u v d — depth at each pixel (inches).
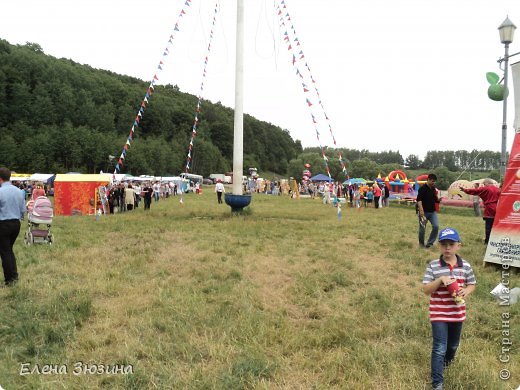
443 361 153.6
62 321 214.7
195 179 3122.5
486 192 426.3
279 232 508.7
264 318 221.6
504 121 433.4
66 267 327.3
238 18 690.8
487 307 241.6
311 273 315.9
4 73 3442.4
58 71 3841.0
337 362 174.7
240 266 335.0
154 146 3695.9
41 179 1722.4
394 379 160.2
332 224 608.7
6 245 280.4
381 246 426.6
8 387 155.3
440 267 158.9
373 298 259.9
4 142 3019.2
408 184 1646.2
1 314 226.7
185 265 338.3
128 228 541.3
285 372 167.9
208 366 170.7
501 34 415.5
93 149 3307.1
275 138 5472.4
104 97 4050.2
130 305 242.1
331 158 3949.3
